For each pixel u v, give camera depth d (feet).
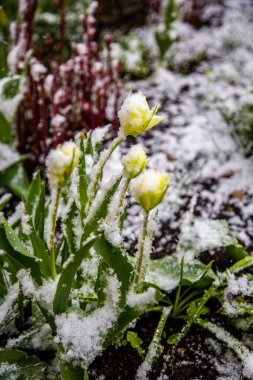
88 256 2.63
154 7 6.71
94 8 4.42
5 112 3.90
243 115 4.35
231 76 5.67
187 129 4.88
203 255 3.43
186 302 3.06
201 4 7.09
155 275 2.97
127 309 2.41
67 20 5.76
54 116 3.94
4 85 3.48
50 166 2.06
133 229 3.61
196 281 2.90
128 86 5.49
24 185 3.67
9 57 4.05
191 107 5.24
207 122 5.00
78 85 4.26
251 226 3.73
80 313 2.43
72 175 2.62
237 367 2.81
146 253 2.47
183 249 3.11
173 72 5.90
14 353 2.43
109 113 4.91
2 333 2.77
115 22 6.95
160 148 4.58
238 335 2.96
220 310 3.04
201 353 2.88
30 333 2.64
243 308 2.86
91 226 2.37
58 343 2.36
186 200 3.97
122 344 2.88
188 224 3.22
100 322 2.40
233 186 4.16
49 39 4.16
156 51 6.35
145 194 2.08
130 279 2.37
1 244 2.30
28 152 4.31
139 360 2.82
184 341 2.93
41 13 5.83
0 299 2.70
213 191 4.09
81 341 2.37
